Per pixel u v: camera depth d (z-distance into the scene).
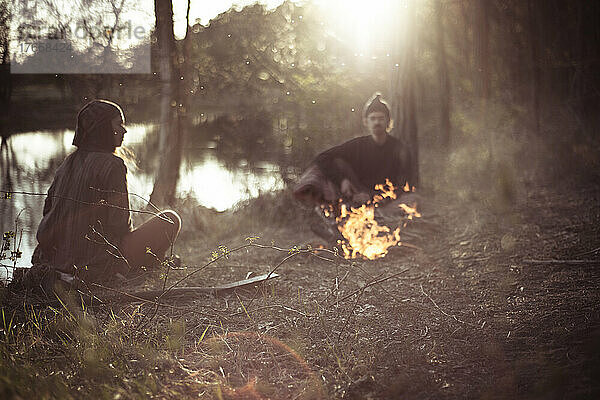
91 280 5.18
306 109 11.11
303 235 7.50
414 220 7.16
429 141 12.16
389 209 7.14
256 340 3.99
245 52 11.11
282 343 3.96
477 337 4.02
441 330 4.18
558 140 11.41
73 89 12.10
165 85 7.73
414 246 6.57
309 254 6.33
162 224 5.54
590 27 12.96
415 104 9.00
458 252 6.38
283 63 11.26
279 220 8.16
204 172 12.38
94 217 5.30
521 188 9.20
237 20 11.07
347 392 3.29
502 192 8.55
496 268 5.71
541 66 13.01
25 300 4.74
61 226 5.30
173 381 3.40
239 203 8.77
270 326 4.27
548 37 13.07
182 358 3.73
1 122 16.89
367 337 4.05
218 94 11.72
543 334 4.00
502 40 13.25
